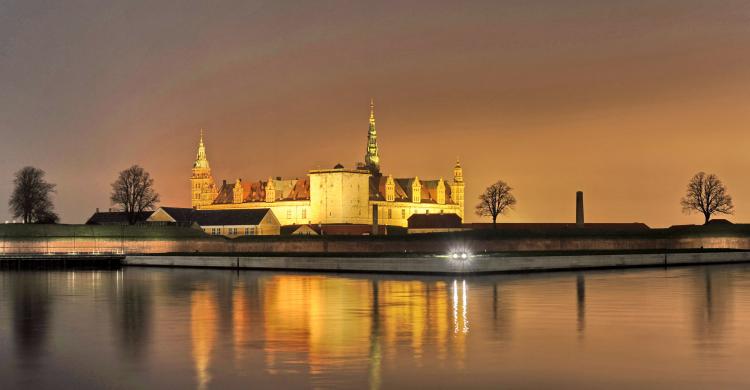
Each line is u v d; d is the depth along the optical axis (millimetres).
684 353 36781
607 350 37656
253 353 37000
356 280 88938
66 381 31469
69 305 61344
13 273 113125
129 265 132625
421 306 57781
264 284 83250
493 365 34031
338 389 29734
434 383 30672
